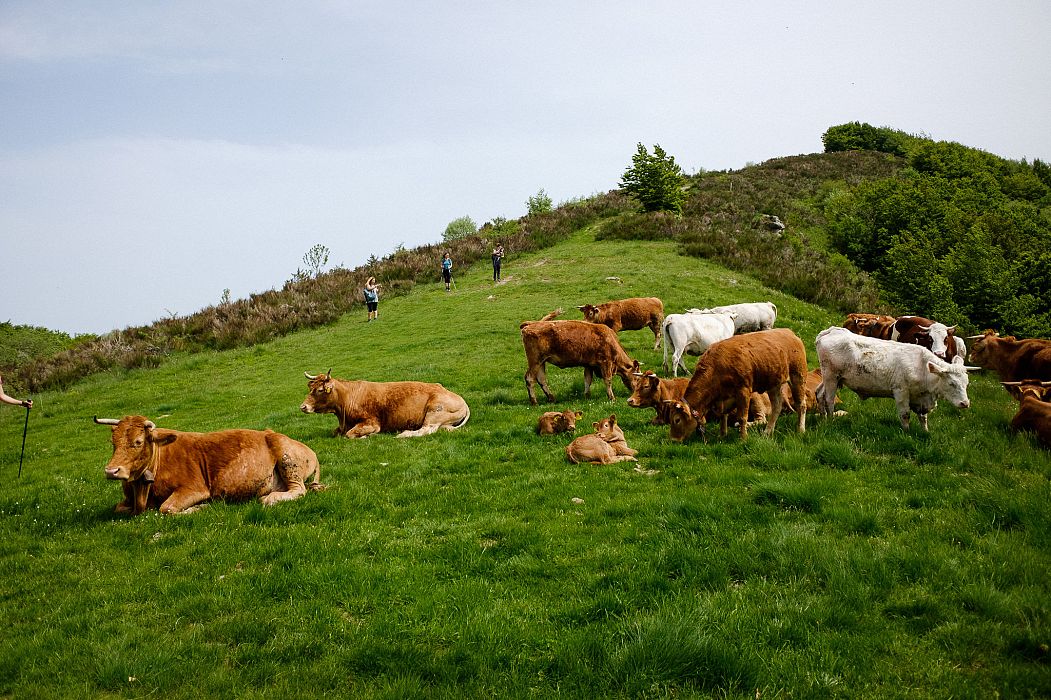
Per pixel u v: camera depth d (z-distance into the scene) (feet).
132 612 19.93
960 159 193.88
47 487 35.12
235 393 64.95
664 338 53.31
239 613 19.34
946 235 128.88
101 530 26.50
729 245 109.40
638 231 121.29
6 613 20.18
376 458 34.81
